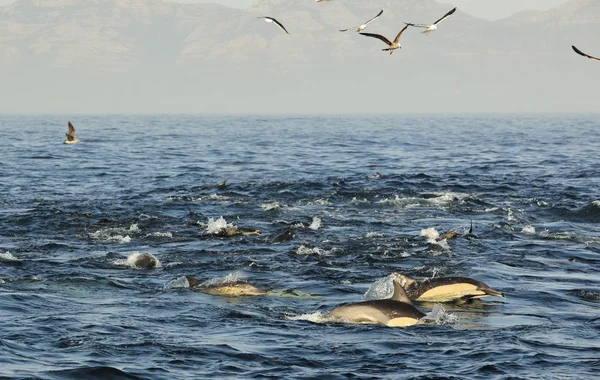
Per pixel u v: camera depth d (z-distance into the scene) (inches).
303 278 1630.2
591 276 1696.6
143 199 2888.8
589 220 2495.1
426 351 1147.9
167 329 1242.6
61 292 1478.8
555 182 3484.3
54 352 1106.7
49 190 3191.4
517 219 2458.2
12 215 2448.3
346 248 1939.0
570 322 1323.8
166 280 1608.0
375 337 1212.5
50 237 2116.1
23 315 1302.9
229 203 2773.1
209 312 1352.1
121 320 1286.9
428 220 2438.5
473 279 1476.4
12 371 1015.0
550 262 1833.2
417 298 1448.1
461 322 1309.1
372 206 2731.3
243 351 1135.0
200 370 1054.4
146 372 1037.2
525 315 1365.7
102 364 1057.5
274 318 1323.8
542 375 1048.2
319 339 1202.0
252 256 1854.1
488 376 1043.9
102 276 1624.0
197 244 2014.0
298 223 2319.1
